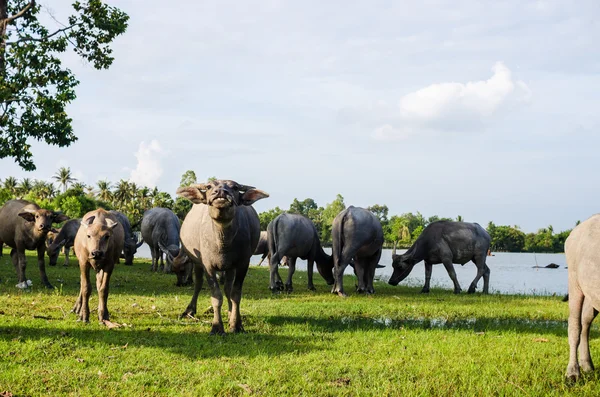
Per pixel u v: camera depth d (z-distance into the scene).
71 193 78.81
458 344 8.12
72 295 12.45
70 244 21.95
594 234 6.25
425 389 5.81
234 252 8.58
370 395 5.70
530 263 58.16
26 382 5.80
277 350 7.48
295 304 12.32
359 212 15.45
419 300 14.02
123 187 97.94
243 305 11.94
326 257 17.92
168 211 22.52
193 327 9.02
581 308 6.62
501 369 6.71
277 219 16.09
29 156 19.03
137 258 34.66
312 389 5.83
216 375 6.16
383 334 8.80
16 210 14.19
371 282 16.67
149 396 5.54
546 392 5.87
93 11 19.86
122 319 9.53
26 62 17.89
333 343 8.04
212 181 8.38
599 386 6.05
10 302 10.90
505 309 12.46
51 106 18.09
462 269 42.41
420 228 99.06
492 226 97.25
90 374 6.11
